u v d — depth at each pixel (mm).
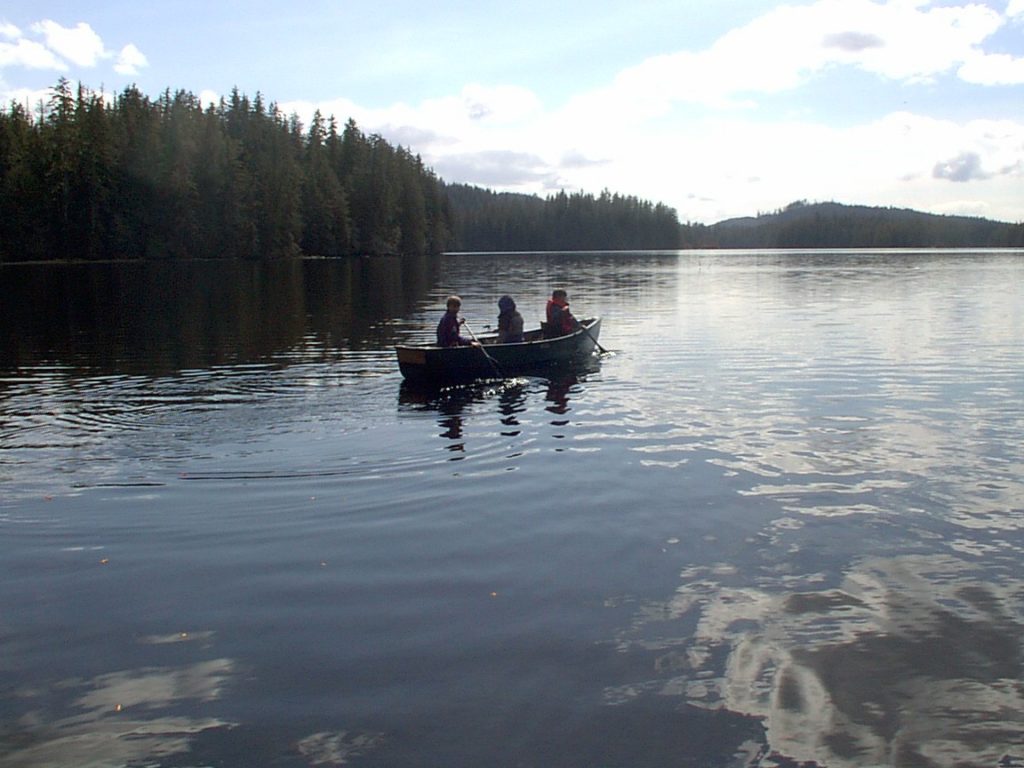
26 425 8906
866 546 5336
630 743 3402
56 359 13734
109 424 8953
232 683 3850
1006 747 3367
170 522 5926
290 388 11086
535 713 3596
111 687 3834
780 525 5719
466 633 4270
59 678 3912
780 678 3840
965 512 5941
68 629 4375
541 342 12336
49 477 7008
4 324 19156
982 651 4043
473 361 11656
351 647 4145
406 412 9523
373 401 10164
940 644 4109
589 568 5051
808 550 5277
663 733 3463
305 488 6668
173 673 3941
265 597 4715
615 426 8688
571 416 9211
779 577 4887
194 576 5016
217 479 6930
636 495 6395
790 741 3408
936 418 8914
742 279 40000
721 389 10727
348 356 14094
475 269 53719
